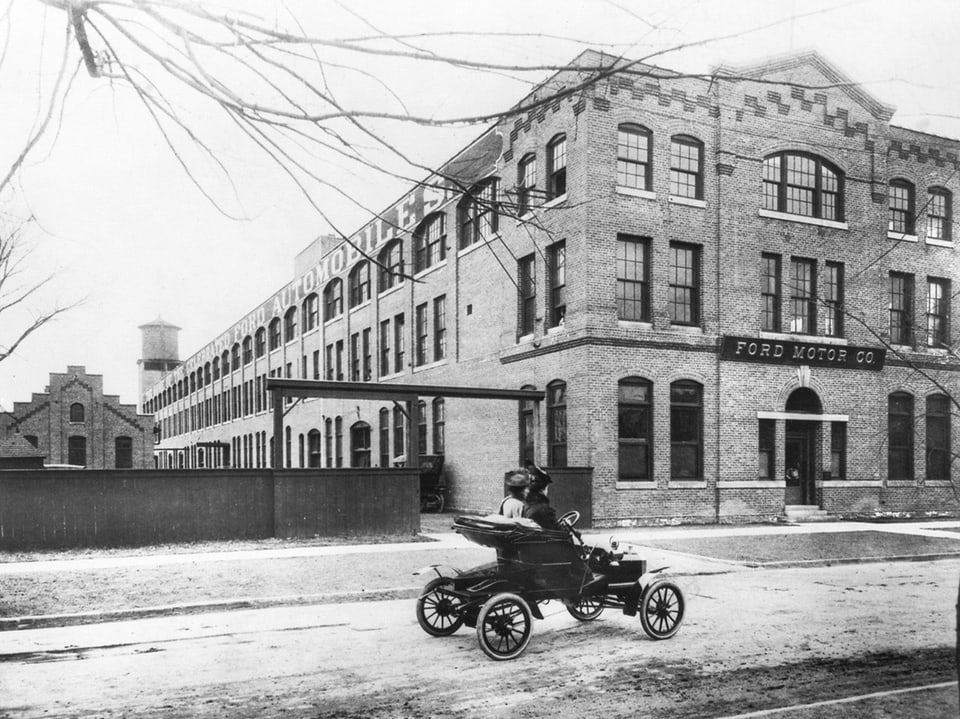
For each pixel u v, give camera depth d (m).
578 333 21.72
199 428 70.50
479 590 8.44
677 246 23.06
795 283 24.58
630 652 8.38
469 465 27.88
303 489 18.81
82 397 49.66
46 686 7.25
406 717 6.29
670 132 22.81
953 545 17.91
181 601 11.05
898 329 26.36
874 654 8.24
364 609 11.09
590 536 19.25
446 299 29.89
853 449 25.02
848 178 25.34
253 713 6.43
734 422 23.11
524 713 6.36
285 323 49.50
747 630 9.46
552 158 23.58
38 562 14.95
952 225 27.25
